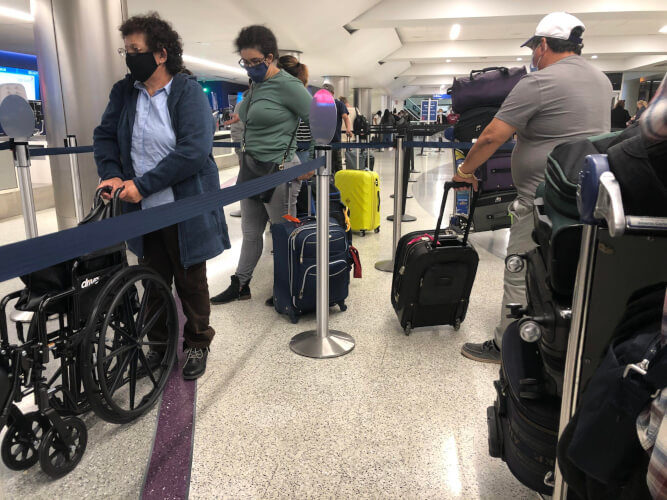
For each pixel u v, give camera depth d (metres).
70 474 1.65
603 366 0.87
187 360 2.30
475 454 1.76
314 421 1.95
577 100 1.96
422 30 15.66
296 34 11.96
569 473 0.95
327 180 2.36
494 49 17.75
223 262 4.09
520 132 2.11
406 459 1.73
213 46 13.90
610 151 0.91
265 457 1.74
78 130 4.23
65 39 4.08
